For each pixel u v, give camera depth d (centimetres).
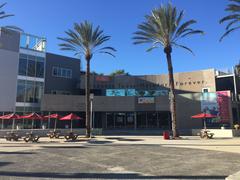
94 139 3033
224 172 1117
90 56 3588
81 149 2045
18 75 4406
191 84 5125
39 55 4744
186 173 1106
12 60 4366
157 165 1307
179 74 5256
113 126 4838
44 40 4844
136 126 4825
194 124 4456
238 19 2702
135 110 4641
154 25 3256
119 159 1512
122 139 3028
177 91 5212
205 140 2822
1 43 4281
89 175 1081
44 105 4375
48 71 4838
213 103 4434
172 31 3216
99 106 4616
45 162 1413
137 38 3384
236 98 4812
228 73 5119
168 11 3200
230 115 4331
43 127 4206
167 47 3253
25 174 1097
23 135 3425
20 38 4512
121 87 5316
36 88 4612
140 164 1341
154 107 4606
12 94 4297
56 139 3083
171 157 1573
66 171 1163
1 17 2864
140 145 2338
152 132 4216
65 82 5069
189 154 1700
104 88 5275
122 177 1045
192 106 4519
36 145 2400
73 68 5250
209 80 4981
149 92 5003
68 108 4462
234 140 2786
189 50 3269
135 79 5356
